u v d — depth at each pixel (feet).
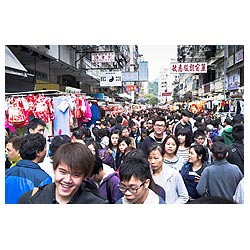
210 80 81.76
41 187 7.52
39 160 9.17
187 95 117.60
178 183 9.94
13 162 10.86
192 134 14.65
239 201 9.43
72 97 19.63
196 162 11.75
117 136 14.99
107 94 79.71
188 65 49.85
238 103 27.43
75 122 20.10
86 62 49.96
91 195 7.29
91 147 10.34
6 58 18.11
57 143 9.63
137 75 67.82
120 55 98.99
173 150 12.19
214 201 6.13
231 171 10.45
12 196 8.40
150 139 15.51
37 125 12.71
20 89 20.81
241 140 13.08
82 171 6.45
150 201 7.52
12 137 10.83
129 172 7.22
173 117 31.48
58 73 42.75
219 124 22.72
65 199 7.04
